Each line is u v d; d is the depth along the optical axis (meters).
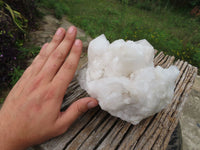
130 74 0.19
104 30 0.80
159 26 0.94
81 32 0.78
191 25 0.98
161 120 0.23
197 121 0.45
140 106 0.18
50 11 0.94
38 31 0.69
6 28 0.48
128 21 0.91
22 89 0.19
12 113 0.17
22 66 0.50
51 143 0.18
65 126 0.18
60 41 0.21
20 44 0.54
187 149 0.39
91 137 0.19
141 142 0.20
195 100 0.50
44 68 0.19
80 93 0.24
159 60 0.36
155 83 0.18
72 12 1.00
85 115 0.21
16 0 0.61
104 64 0.20
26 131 0.16
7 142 0.16
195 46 0.77
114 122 0.21
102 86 0.18
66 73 0.18
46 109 0.17
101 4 1.17
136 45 0.19
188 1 1.22
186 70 0.34
